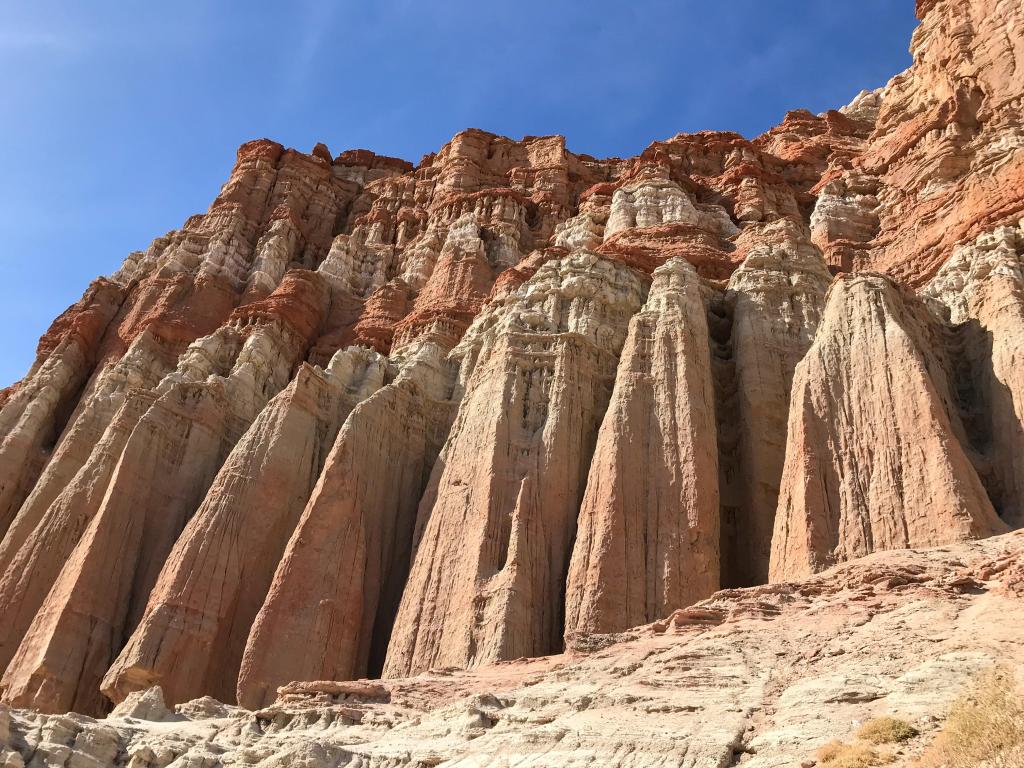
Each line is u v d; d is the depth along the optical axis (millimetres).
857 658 16359
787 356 36156
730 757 13836
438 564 32250
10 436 52500
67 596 34906
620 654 20750
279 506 37250
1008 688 12594
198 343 51688
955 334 34969
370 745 18438
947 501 24797
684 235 50375
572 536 32062
